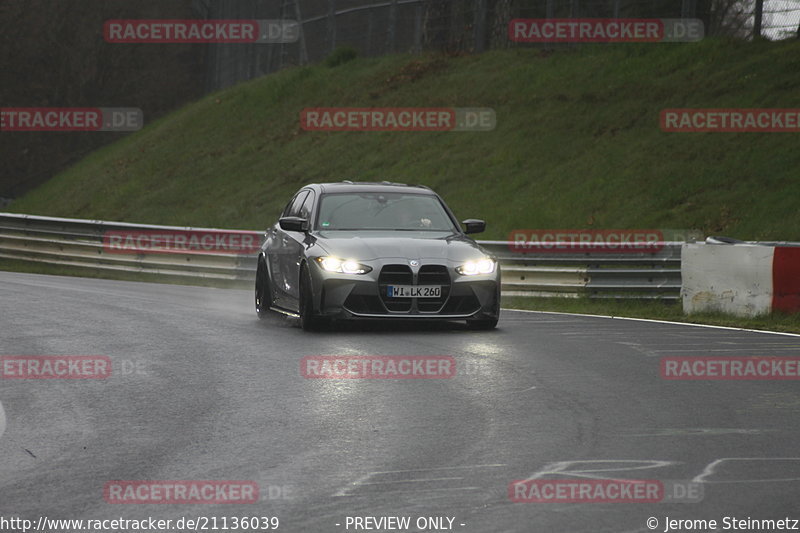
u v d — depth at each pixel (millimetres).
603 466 20656
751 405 27000
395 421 24938
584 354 35656
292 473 20156
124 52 193875
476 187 95438
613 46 113500
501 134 103812
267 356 34875
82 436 23469
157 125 158625
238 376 31094
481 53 126688
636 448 22203
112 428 24266
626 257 57562
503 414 25766
